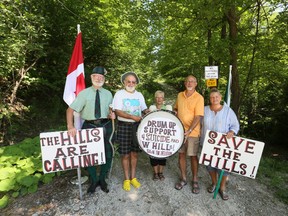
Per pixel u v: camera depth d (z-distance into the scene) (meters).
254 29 6.47
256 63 6.59
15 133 5.35
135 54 10.55
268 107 8.86
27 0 5.10
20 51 4.77
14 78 5.72
